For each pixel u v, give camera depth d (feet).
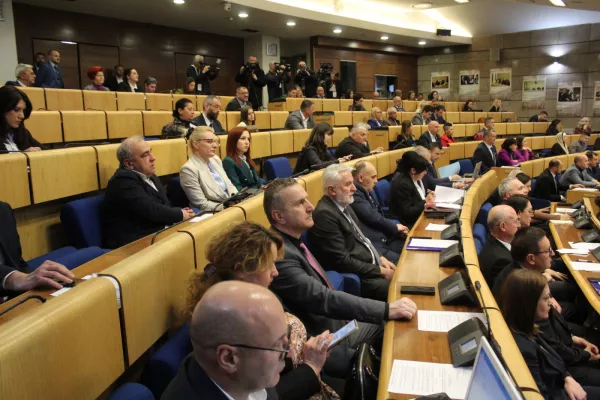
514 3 42.83
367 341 7.00
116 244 9.49
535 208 22.70
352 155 17.81
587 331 10.46
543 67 46.19
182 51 37.35
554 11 43.21
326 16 35.53
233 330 3.37
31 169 8.89
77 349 4.01
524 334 7.00
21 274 5.49
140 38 34.68
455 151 25.94
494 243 10.19
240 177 13.96
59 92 18.12
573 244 12.94
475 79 49.52
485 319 5.93
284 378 5.18
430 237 10.21
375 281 9.67
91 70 23.13
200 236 6.46
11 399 3.32
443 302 6.59
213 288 3.58
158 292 5.38
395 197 14.83
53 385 3.72
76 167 10.00
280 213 7.41
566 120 45.57
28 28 29.25
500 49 47.93
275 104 27.17
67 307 3.96
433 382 4.77
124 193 9.43
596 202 17.11
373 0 38.34
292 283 6.79
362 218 12.63
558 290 11.73
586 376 8.14
